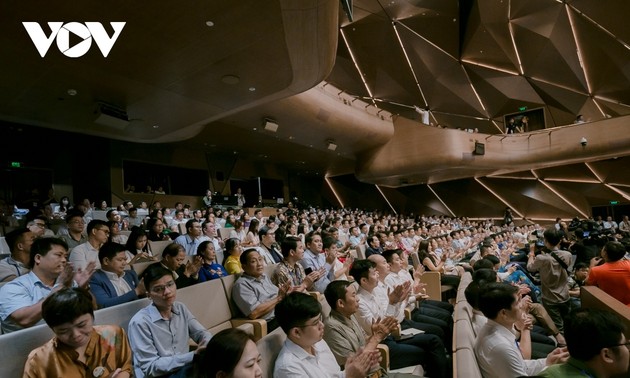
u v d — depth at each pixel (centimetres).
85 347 182
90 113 780
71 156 1297
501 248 932
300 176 2266
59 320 169
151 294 235
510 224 1889
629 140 1391
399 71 1864
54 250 248
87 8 445
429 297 556
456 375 169
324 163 1966
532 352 332
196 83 671
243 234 782
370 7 1652
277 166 2005
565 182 1909
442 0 1661
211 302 317
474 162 1562
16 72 573
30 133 1202
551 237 429
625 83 1553
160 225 624
